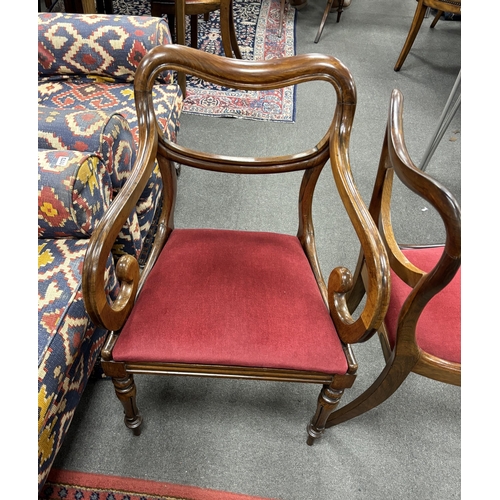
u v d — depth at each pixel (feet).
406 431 3.45
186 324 2.45
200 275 2.73
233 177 5.70
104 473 3.09
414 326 2.33
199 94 7.15
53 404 2.37
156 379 3.66
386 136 2.49
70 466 3.11
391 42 9.16
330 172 5.85
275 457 3.24
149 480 3.07
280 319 2.52
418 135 6.69
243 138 6.30
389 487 3.14
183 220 5.03
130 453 3.19
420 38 9.41
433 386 3.75
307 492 3.08
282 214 5.21
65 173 2.48
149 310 2.51
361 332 2.25
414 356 2.53
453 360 2.54
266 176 5.74
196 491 3.04
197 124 6.50
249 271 2.79
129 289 2.49
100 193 2.75
